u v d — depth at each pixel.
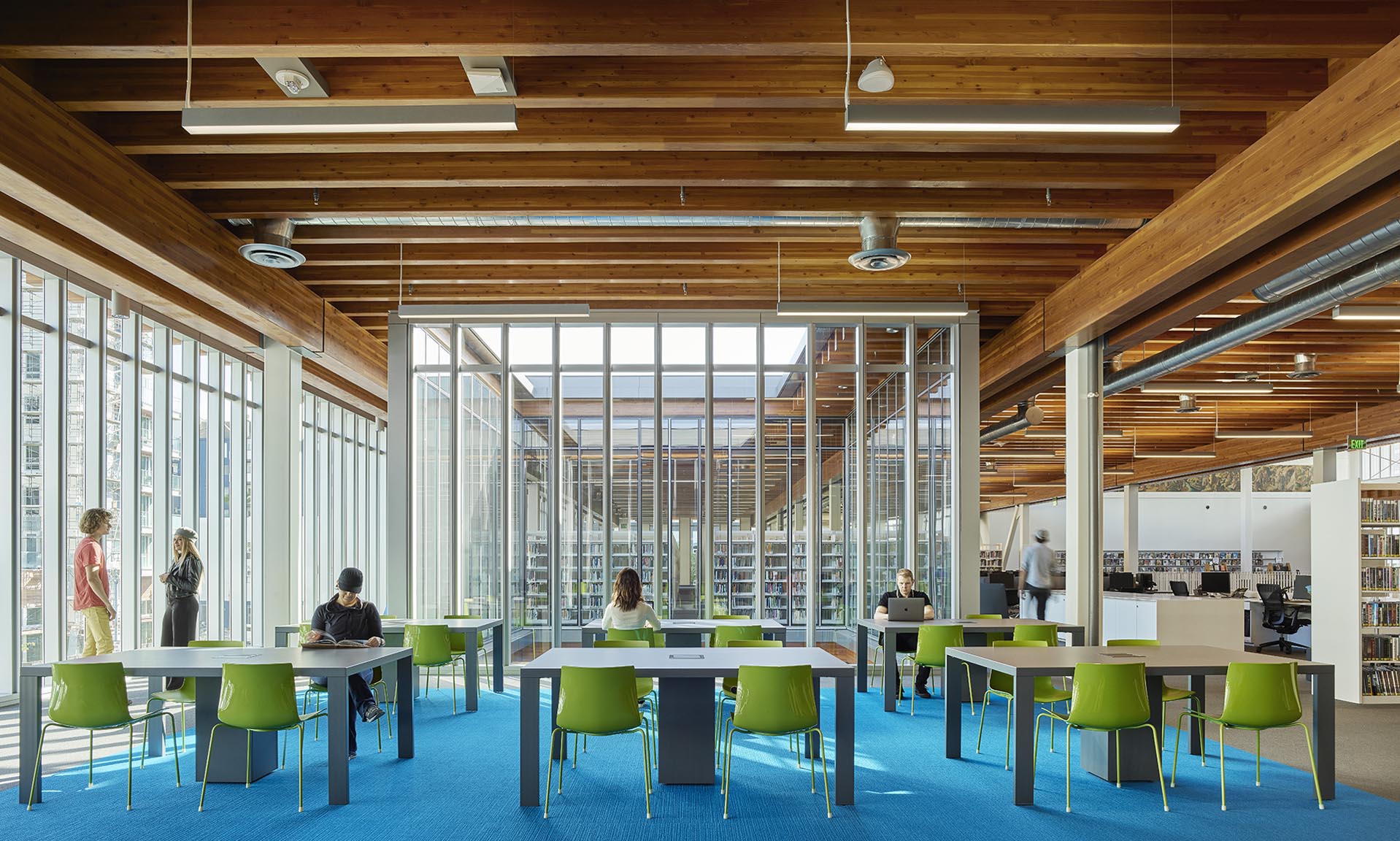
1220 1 5.07
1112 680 5.67
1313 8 5.07
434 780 6.39
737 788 6.17
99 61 5.73
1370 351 12.33
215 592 12.38
